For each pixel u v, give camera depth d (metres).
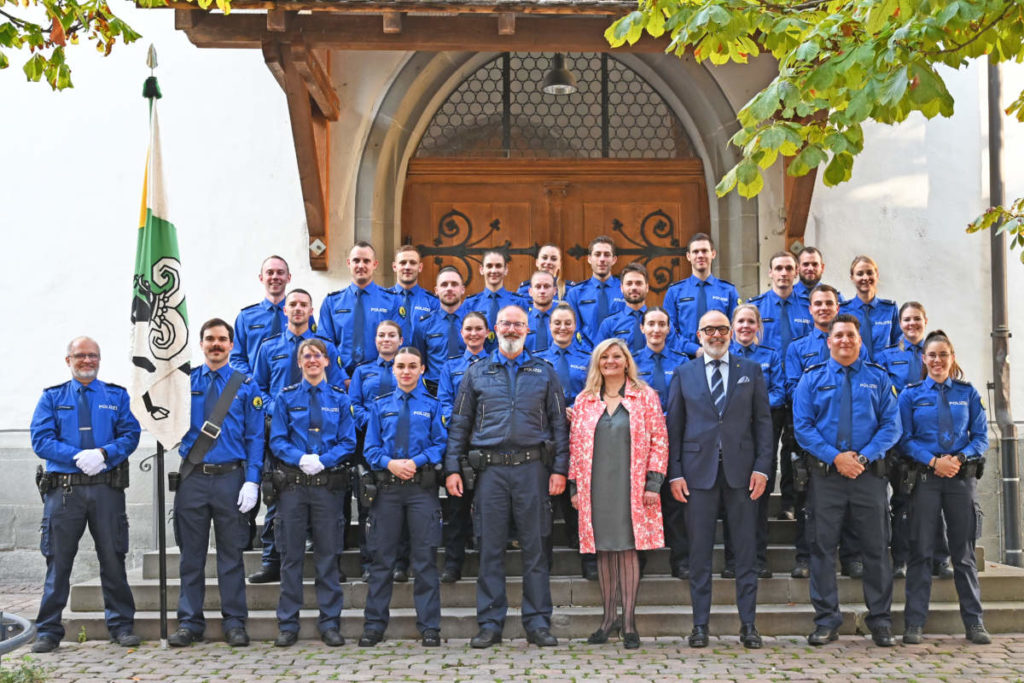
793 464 6.78
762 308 7.74
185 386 6.57
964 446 6.65
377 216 9.23
